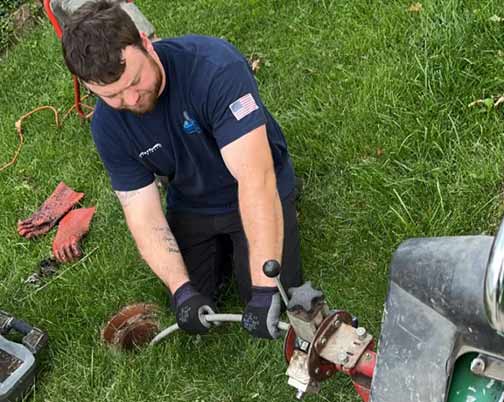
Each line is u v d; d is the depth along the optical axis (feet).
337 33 13.71
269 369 9.95
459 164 11.06
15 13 18.58
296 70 13.57
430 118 11.70
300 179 11.76
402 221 10.67
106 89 8.20
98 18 8.00
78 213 12.96
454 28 12.30
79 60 7.98
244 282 10.51
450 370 5.65
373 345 6.89
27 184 13.89
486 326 5.54
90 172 13.71
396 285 6.09
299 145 12.25
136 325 10.52
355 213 11.21
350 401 9.34
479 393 5.64
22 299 11.87
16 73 16.53
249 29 14.80
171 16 15.72
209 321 8.87
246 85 8.92
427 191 10.97
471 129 11.37
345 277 10.60
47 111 15.10
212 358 10.28
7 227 13.26
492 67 11.85
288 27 14.39
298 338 6.97
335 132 12.22
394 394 5.75
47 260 12.43
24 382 10.38
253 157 8.67
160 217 9.80
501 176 10.71
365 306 10.20
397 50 12.82
